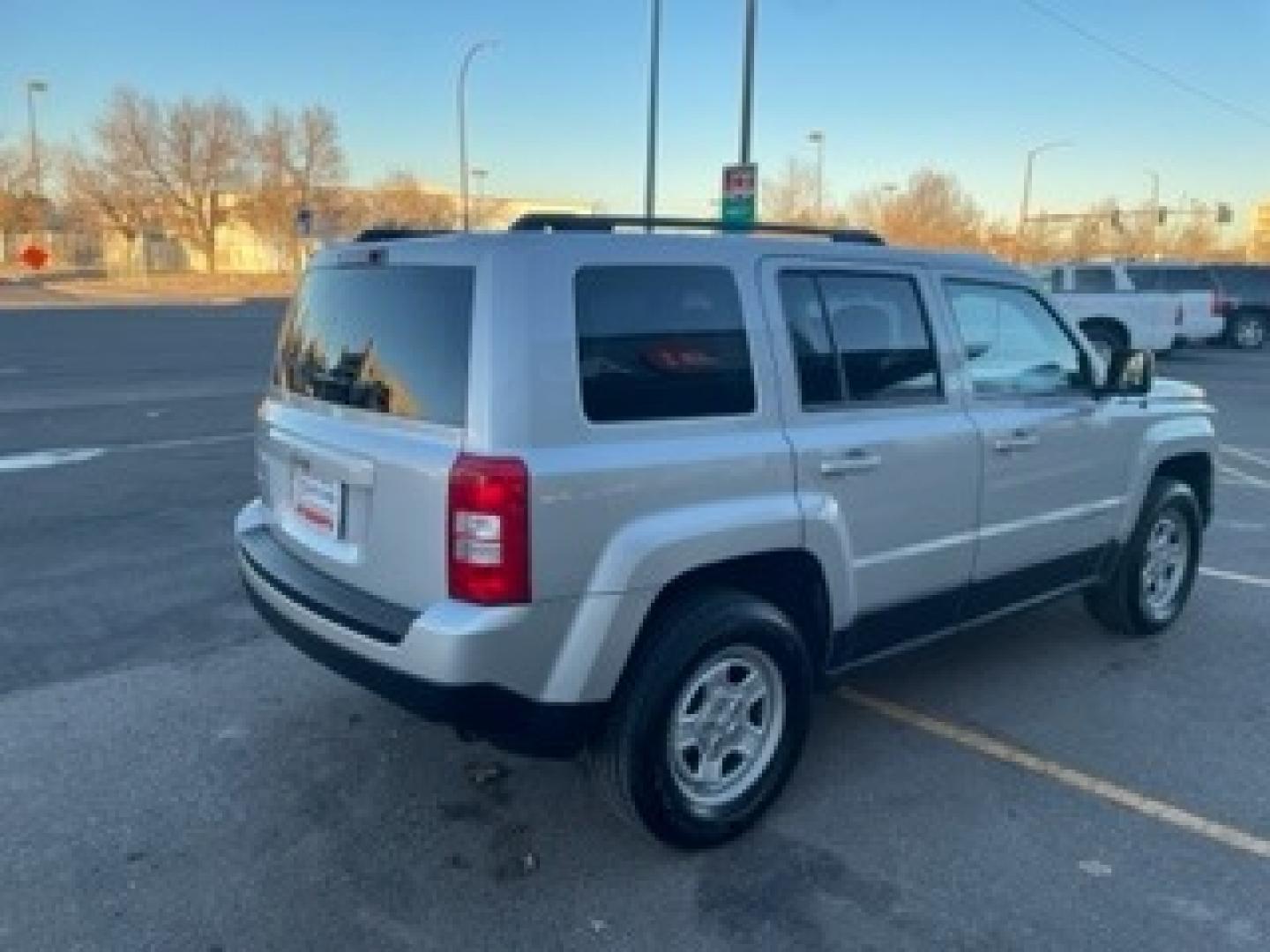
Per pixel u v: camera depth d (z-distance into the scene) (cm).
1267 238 8006
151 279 6328
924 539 430
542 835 378
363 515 356
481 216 7731
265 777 414
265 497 435
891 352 419
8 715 463
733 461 359
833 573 394
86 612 591
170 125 7288
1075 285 2200
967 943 323
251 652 537
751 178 1695
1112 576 556
